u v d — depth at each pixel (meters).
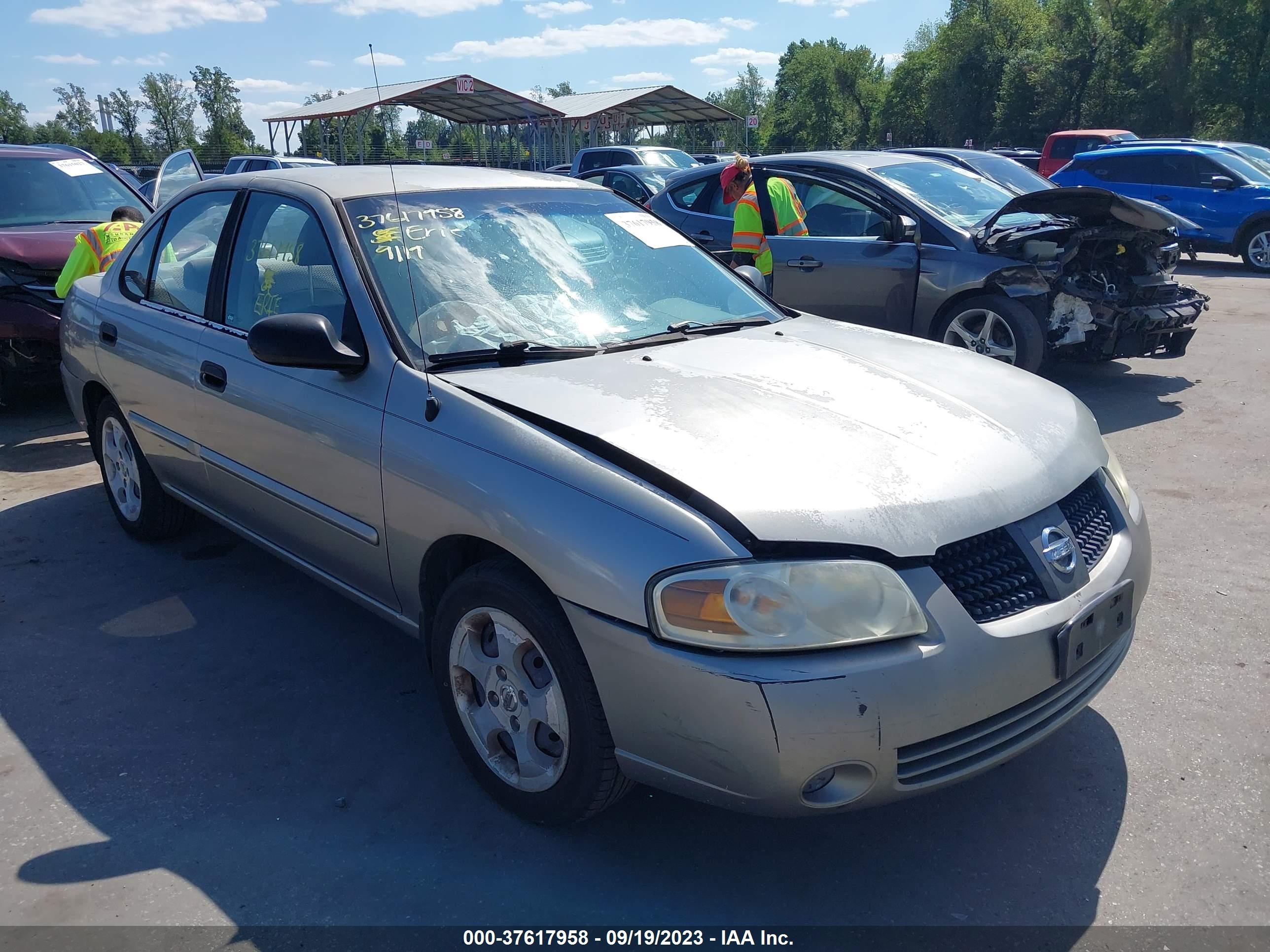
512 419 2.64
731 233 8.23
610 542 2.31
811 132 91.62
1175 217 6.46
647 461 2.38
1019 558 2.46
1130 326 6.97
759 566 2.18
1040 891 2.49
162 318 4.09
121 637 3.88
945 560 2.34
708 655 2.18
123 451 4.71
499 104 34.06
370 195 3.46
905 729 2.18
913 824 2.75
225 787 2.93
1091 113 55.16
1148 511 5.10
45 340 6.83
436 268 3.26
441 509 2.69
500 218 3.57
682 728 2.23
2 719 3.30
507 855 2.63
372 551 3.03
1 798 2.89
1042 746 3.10
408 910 2.44
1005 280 6.71
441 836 2.71
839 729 2.13
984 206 7.59
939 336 7.18
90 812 2.82
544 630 2.46
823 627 2.16
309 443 3.18
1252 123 44.09
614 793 2.52
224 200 3.97
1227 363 8.56
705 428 2.54
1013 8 61.84
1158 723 3.21
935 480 2.43
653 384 2.82
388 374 2.96
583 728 2.44
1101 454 2.95
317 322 2.94
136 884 2.53
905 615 2.21
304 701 3.41
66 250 6.93
